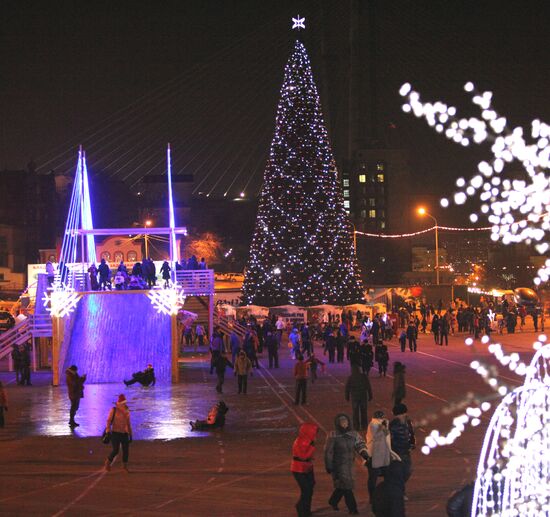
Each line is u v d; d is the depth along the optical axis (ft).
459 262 461.78
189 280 154.81
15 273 326.24
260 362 139.64
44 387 111.04
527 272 388.16
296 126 220.64
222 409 71.05
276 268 214.69
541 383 28.58
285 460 56.24
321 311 212.02
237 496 45.60
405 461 42.16
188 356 150.71
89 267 143.43
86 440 66.95
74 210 149.18
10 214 348.59
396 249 515.91
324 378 112.27
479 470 28.32
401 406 42.88
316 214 217.56
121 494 46.70
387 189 568.00
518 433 28.27
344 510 42.22
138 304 128.88
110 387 107.55
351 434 41.37
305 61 223.71
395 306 251.80
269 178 220.64
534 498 28.14
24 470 54.70
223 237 423.64
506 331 189.47
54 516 41.81
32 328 138.31
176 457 58.18
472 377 106.01
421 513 40.14
